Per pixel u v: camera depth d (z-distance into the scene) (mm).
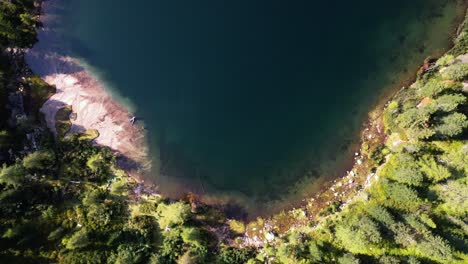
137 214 58812
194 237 56688
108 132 62000
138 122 63312
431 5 63844
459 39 60281
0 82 57281
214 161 63844
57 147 59719
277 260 57656
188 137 64250
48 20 63156
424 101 58812
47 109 60906
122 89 63875
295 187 62625
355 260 52469
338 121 63875
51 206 56062
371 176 59844
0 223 53594
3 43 59375
